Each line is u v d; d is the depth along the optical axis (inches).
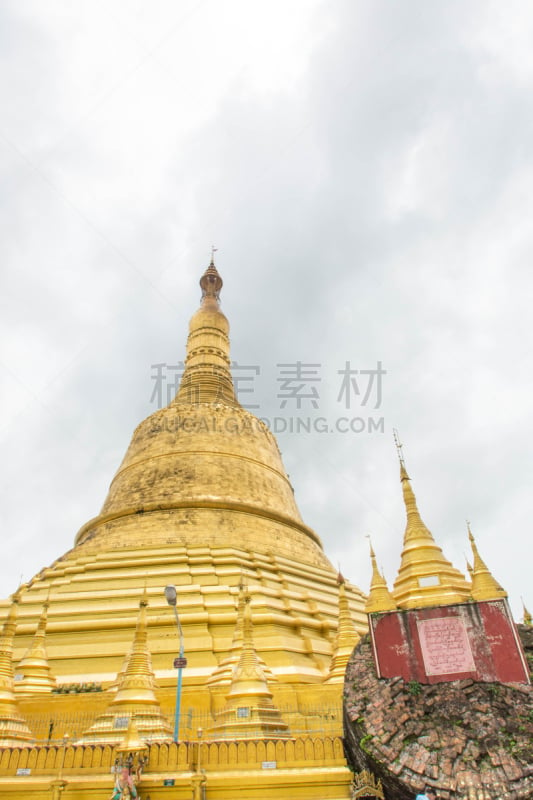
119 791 540.4
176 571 1165.1
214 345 2100.1
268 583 1198.9
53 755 608.7
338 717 772.0
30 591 1213.1
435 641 526.9
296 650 1001.5
